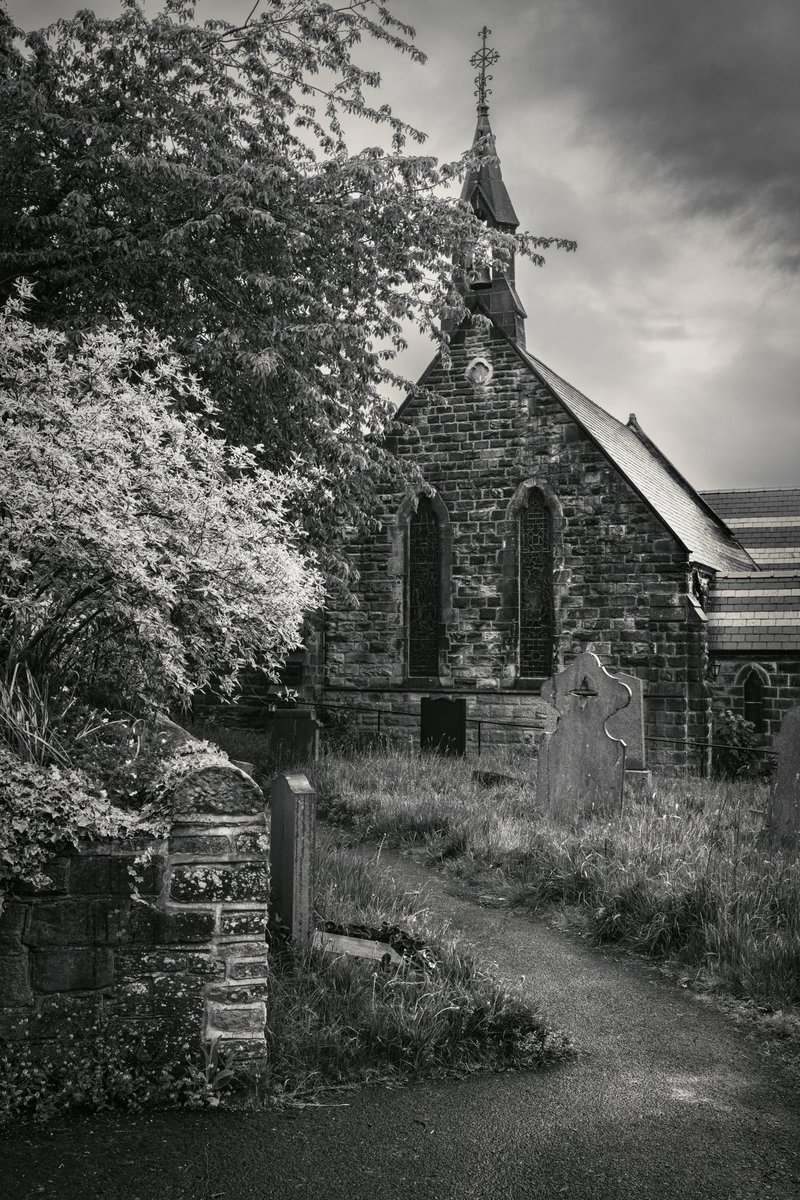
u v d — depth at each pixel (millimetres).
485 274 26297
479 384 23922
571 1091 4895
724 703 23406
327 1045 4996
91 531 4508
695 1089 4965
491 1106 4684
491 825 10852
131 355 5711
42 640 5207
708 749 21422
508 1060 5199
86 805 4410
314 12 15672
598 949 7371
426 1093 4789
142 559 4836
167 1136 4207
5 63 13727
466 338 24094
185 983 4527
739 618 23578
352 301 16578
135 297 14086
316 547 16312
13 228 14023
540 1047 5316
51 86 14000
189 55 14844
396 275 16672
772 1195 3961
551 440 23234
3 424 4699
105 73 14523
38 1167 3928
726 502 38375
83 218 12945
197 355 13516
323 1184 3926
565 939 7625
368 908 7355
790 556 33656
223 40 15609
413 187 16156
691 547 23984
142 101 14320
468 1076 5016
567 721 12180
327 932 6617
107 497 4738
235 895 4594
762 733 23109
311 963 5914
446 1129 4438
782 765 10234
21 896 4371
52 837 4348
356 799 12438
